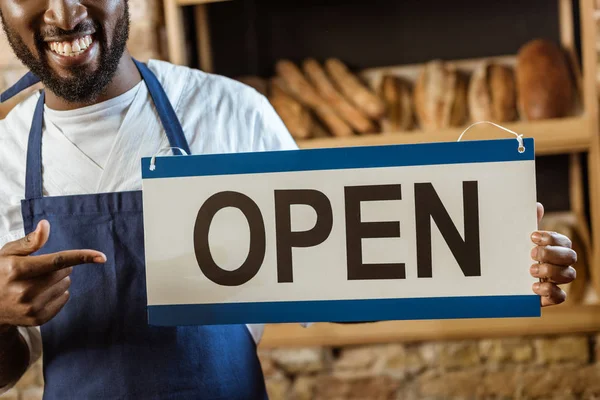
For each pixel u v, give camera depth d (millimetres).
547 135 1887
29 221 1123
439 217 941
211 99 1210
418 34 2174
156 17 2027
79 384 1096
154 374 1084
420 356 2127
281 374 2178
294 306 966
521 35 2131
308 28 2211
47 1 984
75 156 1128
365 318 958
